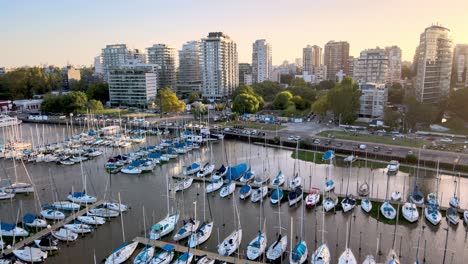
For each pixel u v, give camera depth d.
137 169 108.00
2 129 185.62
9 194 88.81
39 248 62.94
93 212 76.94
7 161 124.06
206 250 63.31
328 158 118.44
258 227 72.38
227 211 80.25
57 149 134.12
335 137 150.38
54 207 79.38
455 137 148.75
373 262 56.16
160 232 67.44
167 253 60.03
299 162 121.50
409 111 163.50
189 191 92.88
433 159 115.62
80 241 67.12
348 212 78.50
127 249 61.66
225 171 102.75
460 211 77.06
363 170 111.75
